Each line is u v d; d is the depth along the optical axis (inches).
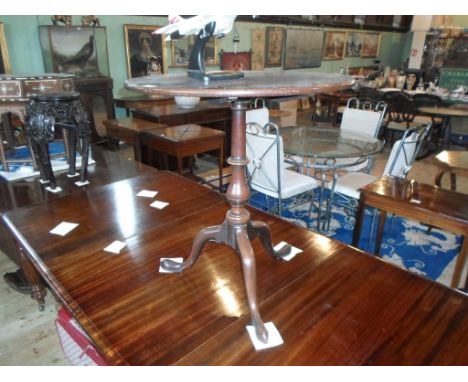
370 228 102.7
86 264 44.8
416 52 309.4
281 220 56.7
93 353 46.3
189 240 50.5
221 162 119.9
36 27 154.7
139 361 30.9
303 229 54.0
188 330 34.4
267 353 31.9
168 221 56.0
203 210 59.9
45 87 82.0
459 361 31.1
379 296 39.4
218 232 39.8
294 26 255.9
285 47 256.5
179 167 107.9
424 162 172.2
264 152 84.7
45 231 52.8
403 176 90.5
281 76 38.9
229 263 45.3
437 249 92.4
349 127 129.0
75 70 160.6
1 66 141.4
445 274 81.7
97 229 53.4
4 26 145.3
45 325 66.2
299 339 33.4
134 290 40.1
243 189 36.5
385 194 72.6
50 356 59.2
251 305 35.1
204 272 43.4
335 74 41.6
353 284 41.4
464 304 38.1
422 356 31.5
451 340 33.3
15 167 86.2
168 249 48.2
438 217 65.0
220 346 32.6
